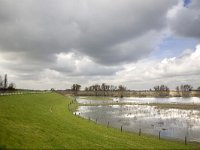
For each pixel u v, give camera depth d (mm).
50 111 61875
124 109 102062
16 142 25719
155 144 35812
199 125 59500
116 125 57812
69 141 31141
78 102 141250
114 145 32469
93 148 29453
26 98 74562
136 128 54125
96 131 42188
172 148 33719
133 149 30984
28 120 39375
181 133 48719
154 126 57531
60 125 41719
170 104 127875
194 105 119250
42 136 30750
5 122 33031
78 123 49219
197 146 36250
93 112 88375
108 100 176750
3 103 49812
